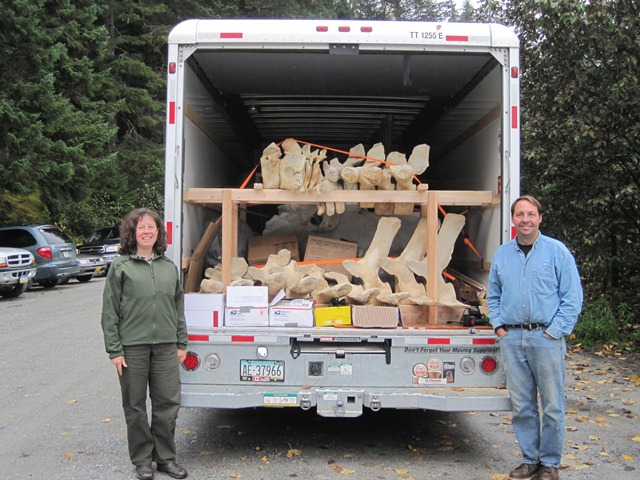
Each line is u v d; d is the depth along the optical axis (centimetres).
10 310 1239
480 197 481
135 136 2998
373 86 610
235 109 686
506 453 478
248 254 562
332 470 439
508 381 420
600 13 757
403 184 488
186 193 476
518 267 415
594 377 712
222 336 440
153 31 2911
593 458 469
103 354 827
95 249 1966
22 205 2295
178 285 434
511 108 461
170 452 429
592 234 861
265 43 456
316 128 755
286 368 443
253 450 483
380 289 481
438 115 684
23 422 551
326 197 481
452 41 457
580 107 822
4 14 1662
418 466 448
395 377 443
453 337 439
